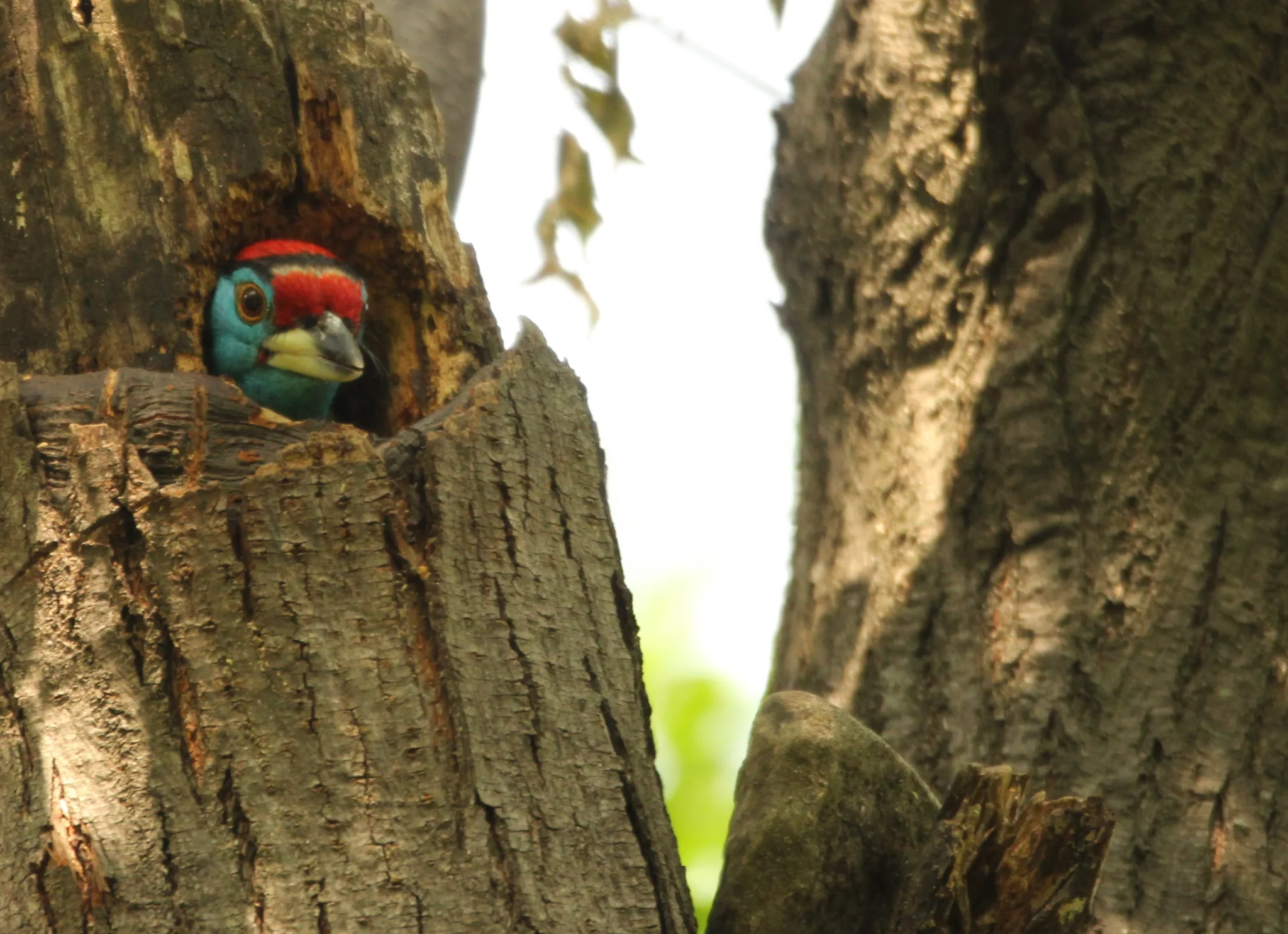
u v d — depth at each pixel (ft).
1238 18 22.30
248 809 14.29
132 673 14.56
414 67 20.93
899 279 24.04
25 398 15.62
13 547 14.99
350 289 21.36
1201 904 19.39
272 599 14.83
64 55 18.49
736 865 16.71
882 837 16.94
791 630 25.11
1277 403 21.66
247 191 19.30
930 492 22.95
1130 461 21.61
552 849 15.03
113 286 18.17
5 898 14.10
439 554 15.43
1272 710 20.45
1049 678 21.07
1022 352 22.33
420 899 14.32
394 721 14.84
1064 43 22.44
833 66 25.52
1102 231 22.26
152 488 14.96
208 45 19.27
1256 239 22.03
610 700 16.19
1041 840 15.47
